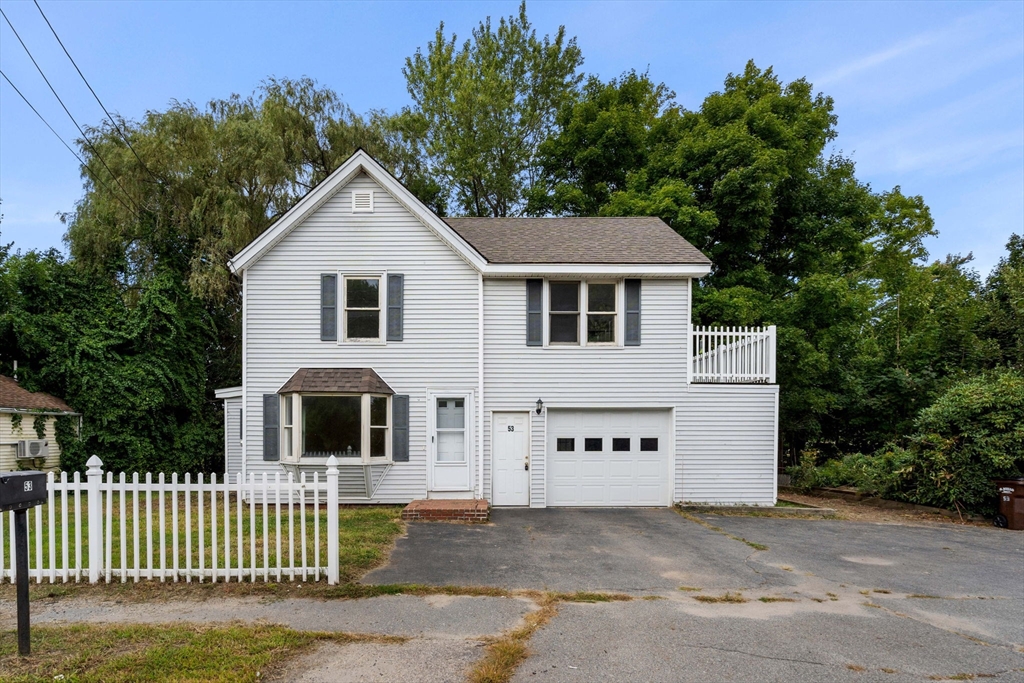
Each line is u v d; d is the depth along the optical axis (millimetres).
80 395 15938
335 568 7074
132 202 19297
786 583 7719
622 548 9391
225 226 19141
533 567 8141
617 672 4988
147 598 6457
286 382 13023
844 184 22859
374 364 13211
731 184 18875
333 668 4914
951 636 6008
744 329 14109
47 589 6660
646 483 13672
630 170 24266
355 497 12859
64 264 17500
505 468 13461
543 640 5629
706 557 8938
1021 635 6078
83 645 5188
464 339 13336
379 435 13039
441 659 5125
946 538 10891
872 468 15234
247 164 20391
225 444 15766
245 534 9500
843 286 17953
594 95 26797
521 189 27828
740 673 5027
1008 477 12523
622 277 13609
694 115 23312
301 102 23406
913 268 24609
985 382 14234
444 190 28047
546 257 13430
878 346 22688
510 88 27172
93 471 6902
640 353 13617
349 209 13281
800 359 17438
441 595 6840
